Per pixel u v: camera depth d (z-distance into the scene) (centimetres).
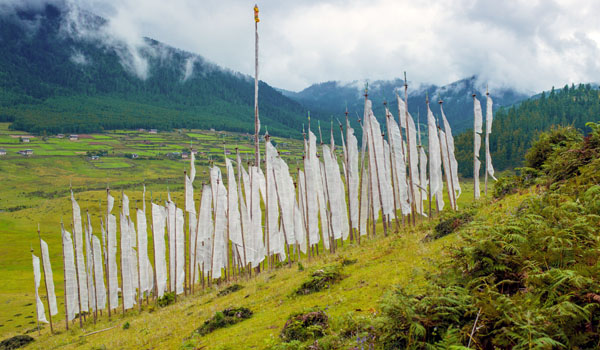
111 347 1778
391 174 3484
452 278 824
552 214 855
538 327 522
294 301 1434
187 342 1326
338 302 1183
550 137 2098
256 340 1094
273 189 3691
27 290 6969
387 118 3219
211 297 2494
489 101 2806
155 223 3891
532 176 1920
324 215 3769
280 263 3559
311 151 3647
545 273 614
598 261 621
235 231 3641
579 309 536
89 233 4259
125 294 3762
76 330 3284
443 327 660
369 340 768
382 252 1739
